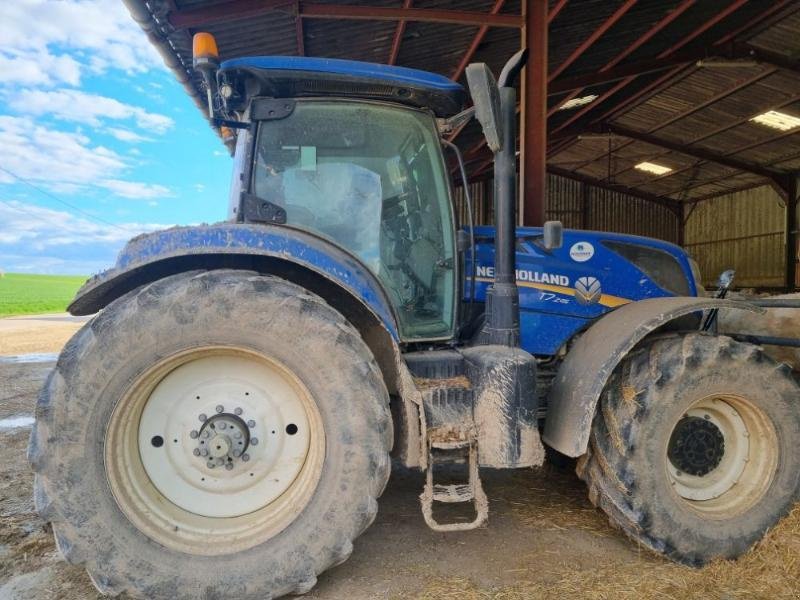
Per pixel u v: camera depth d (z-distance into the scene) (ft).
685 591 7.90
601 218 80.23
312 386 7.69
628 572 8.39
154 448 7.97
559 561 8.73
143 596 7.25
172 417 7.99
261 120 9.27
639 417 8.53
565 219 79.61
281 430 8.11
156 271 8.43
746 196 71.26
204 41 8.82
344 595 7.84
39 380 25.50
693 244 80.38
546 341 10.96
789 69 42.09
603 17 32.78
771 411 8.93
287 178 9.41
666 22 34.65
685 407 8.70
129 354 7.39
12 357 33.19
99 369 7.32
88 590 8.03
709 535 8.63
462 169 10.44
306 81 9.16
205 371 8.08
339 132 9.55
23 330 51.19
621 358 8.71
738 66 41.52
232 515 7.94
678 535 8.52
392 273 9.85
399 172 9.81
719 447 9.25
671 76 46.83
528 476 12.35
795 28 38.73
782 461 8.93
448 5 26.94
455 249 10.04
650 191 80.38
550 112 49.78
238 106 9.61
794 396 9.00
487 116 8.53
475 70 8.30
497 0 26.32
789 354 12.88
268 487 8.07
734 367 8.83
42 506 7.20
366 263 9.53
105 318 7.43
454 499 8.17
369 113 9.62
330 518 7.55
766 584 8.04
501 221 9.40
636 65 41.37
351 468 7.61
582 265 11.16
